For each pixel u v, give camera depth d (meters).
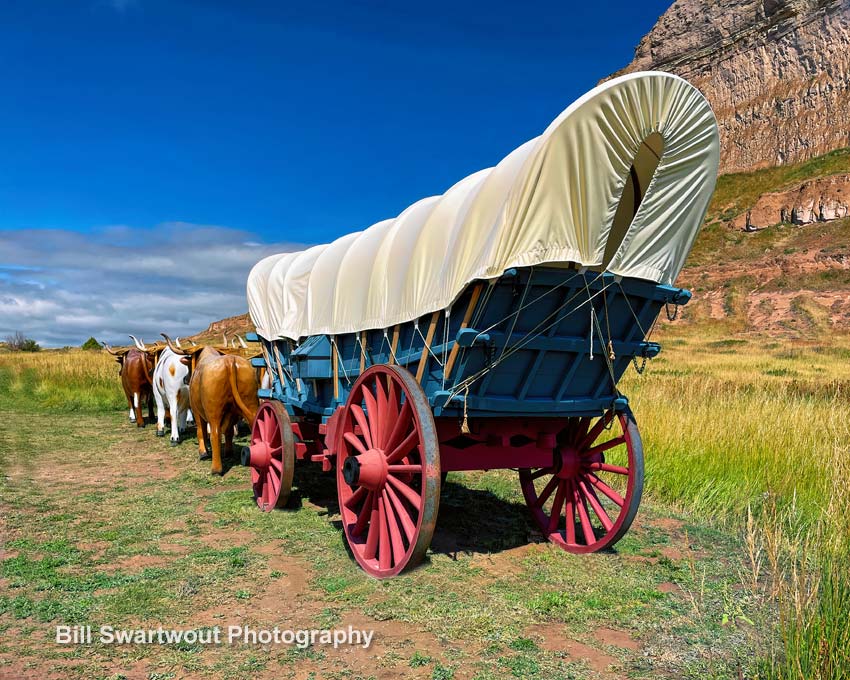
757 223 79.38
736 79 103.81
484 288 4.44
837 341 46.91
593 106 4.23
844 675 3.20
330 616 4.36
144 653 3.86
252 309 8.67
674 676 3.68
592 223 4.39
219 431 8.60
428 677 3.63
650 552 5.80
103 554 5.55
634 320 5.08
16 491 7.78
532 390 4.98
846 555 3.94
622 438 5.54
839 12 94.44
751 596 4.72
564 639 4.12
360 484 5.06
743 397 12.64
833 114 91.12
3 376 20.84
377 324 5.63
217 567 5.22
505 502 7.53
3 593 4.67
